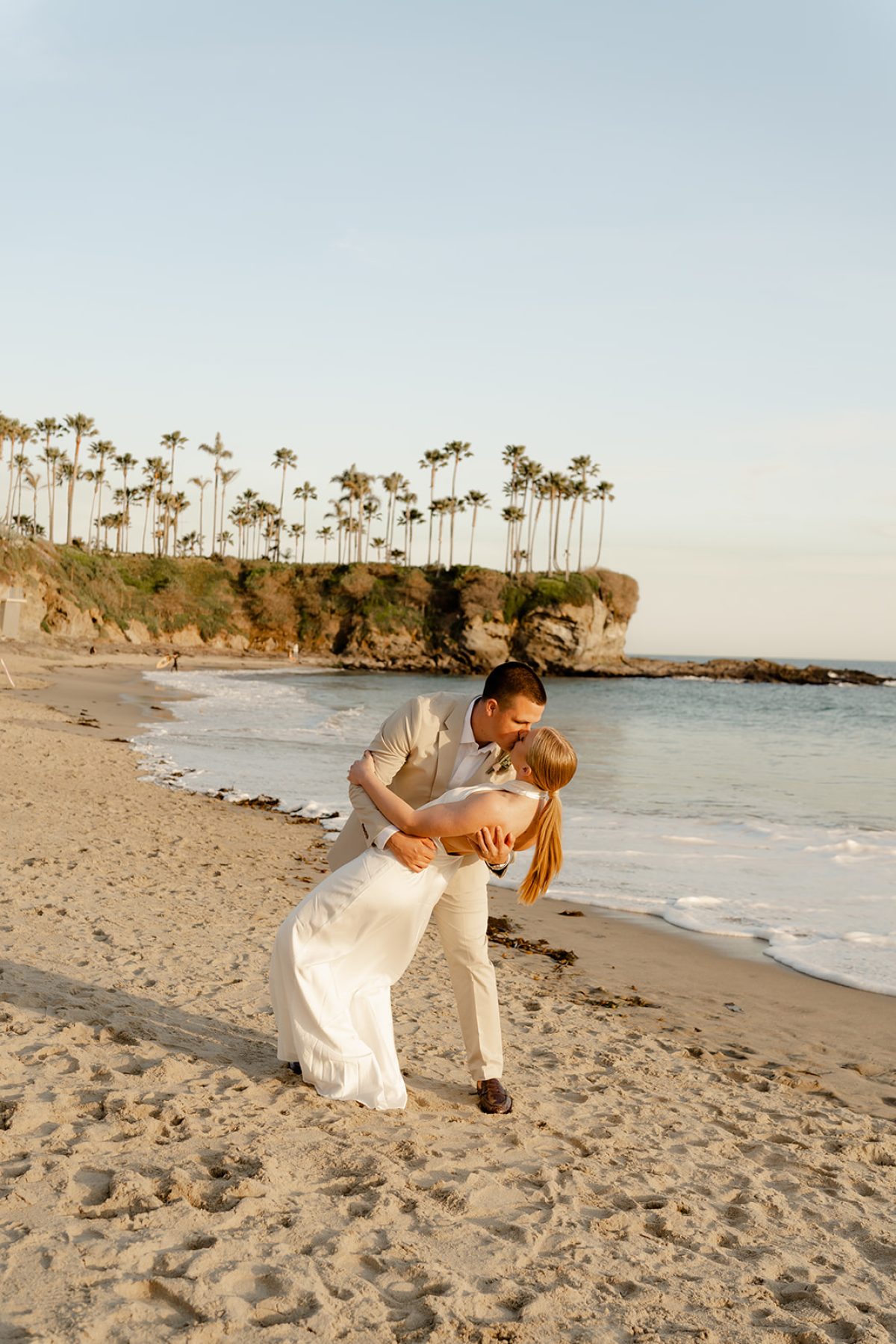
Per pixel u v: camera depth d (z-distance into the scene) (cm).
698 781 1989
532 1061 498
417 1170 320
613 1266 274
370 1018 376
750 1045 586
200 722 2875
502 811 347
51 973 502
